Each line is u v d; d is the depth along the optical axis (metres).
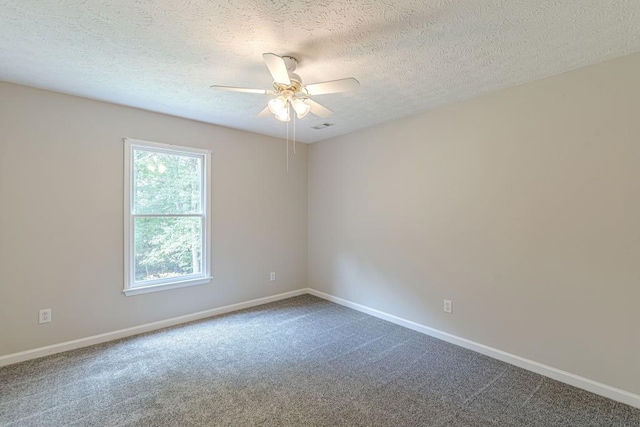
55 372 2.48
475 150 2.87
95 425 1.89
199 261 3.75
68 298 2.87
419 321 3.35
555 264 2.40
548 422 1.93
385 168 3.68
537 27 1.81
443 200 3.12
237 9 1.65
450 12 1.68
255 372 2.51
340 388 2.29
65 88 2.71
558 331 2.39
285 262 4.55
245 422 1.93
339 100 2.95
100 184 3.03
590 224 2.24
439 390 2.27
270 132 4.15
